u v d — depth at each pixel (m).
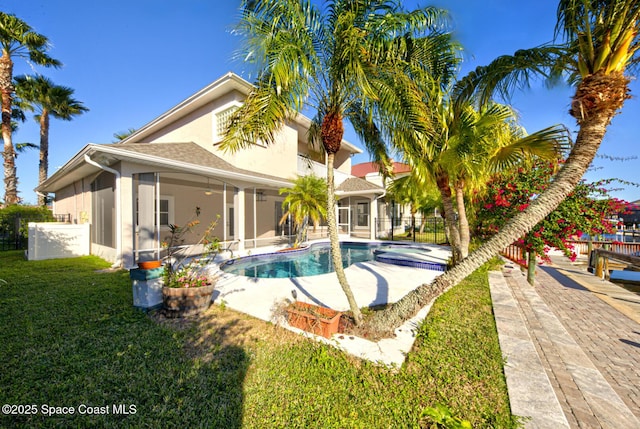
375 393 2.80
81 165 9.19
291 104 4.00
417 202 16.73
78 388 2.78
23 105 19.19
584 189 7.27
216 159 12.50
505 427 2.35
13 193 16.16
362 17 3.58
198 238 14.30
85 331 3.97
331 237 4.07
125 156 7.78
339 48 3.57
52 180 13.09
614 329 4.88
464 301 5.55
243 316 4.64
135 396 2.71
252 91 4.06
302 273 9.77
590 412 2.68
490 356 3.44
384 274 8.02
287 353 3.49
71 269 8.12
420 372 3.13
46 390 2.73
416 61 4.97
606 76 3.08
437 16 3.93
